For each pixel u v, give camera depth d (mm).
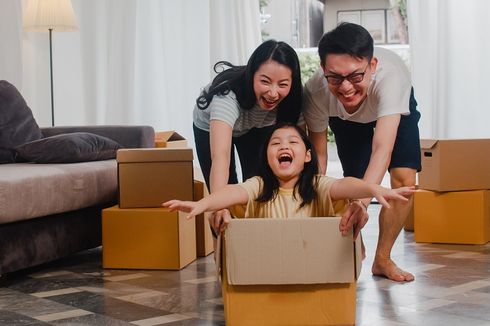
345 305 1963
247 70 2203
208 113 2512
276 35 5359
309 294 1959
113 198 3275
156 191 2973
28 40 5176
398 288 2467
